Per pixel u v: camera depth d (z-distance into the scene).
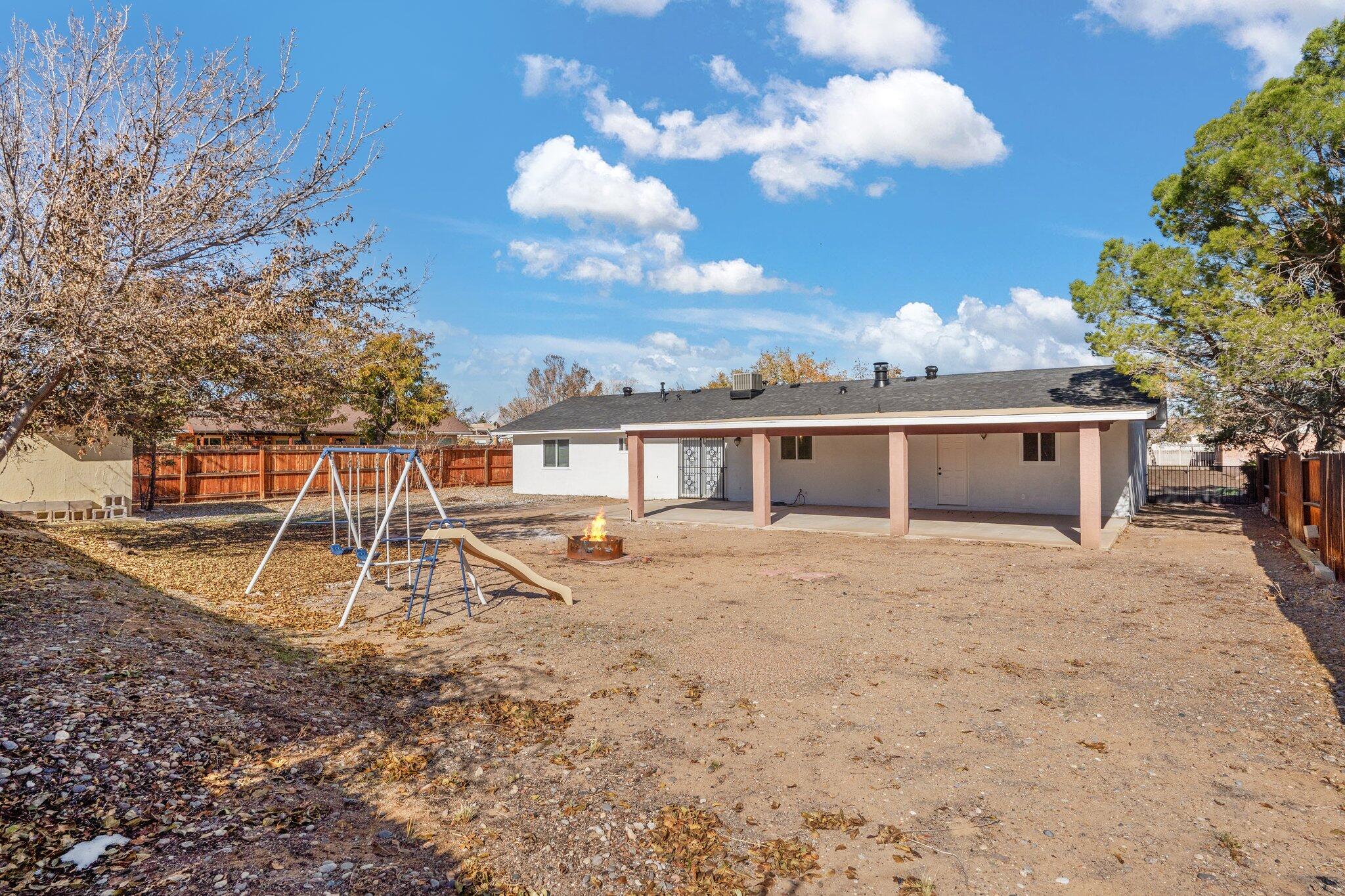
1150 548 12.30
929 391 19.56
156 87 8.78
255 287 10.25
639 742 4.50
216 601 8.20
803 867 3.18
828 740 4.54
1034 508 17.41
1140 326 15.04
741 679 5.66
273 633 6.95
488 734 4.59
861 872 3.15
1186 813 3.61
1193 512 18.69
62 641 4.98
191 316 9.41
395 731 4.61
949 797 3.81
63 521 15.00
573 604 8.32
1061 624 7.25
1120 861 3.21
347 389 12.92
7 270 8.23
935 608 8.01
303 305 10.92
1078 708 5.02
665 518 17.59
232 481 22.67
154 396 10.37
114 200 8.53
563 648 6.52
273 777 3.79
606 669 5.92
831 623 7.35
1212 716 4.82
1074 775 4.04
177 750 3.82
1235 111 14.91
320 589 9.20
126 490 16.28
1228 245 14.13
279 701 4.83
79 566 8.35
